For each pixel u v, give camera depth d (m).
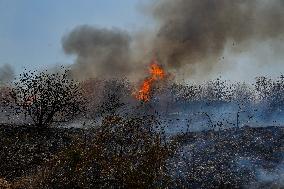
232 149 31.44
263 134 34.97
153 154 19.41
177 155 28.72
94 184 19.52
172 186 22.97
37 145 30.20
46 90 37.69
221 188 24.30
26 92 37.69
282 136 33.75
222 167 27.62
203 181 25.06
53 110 37.94
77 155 20.14
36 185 19.98
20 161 26.11
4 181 21.03
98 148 20.33
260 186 24.56
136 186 18.70
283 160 28.42
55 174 20.23
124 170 19.34
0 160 25.47
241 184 25.02
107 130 21.59
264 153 30.30
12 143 29.80
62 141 31.36
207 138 34.72
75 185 19.56
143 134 21.48
